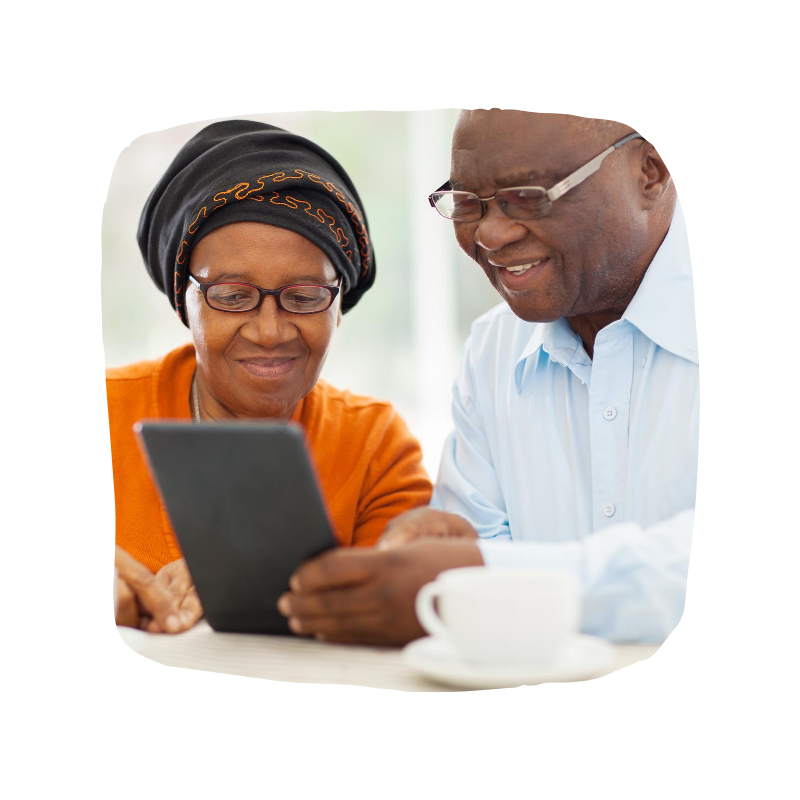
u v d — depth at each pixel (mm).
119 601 1338
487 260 1405
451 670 1035
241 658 1167
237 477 1070
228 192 1460
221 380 1530
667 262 1440
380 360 2148
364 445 1644
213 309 1485
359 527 1646
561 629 1034
